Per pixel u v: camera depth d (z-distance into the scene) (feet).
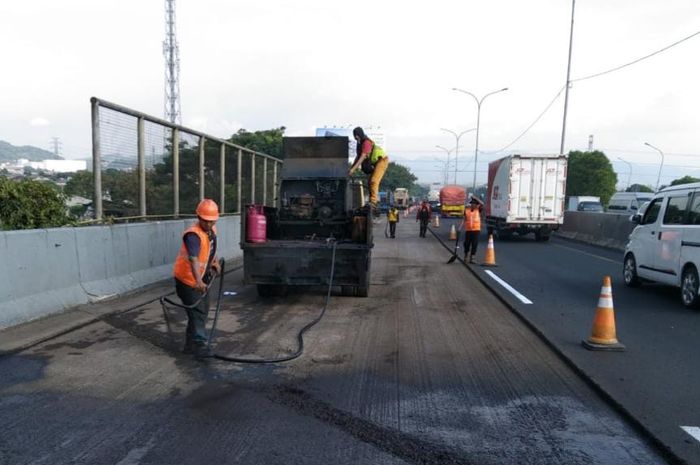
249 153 61.87
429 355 21.57
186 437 14.03
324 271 31.22
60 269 26.78
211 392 17.15
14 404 15.99
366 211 32.42
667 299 34.37
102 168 31.86
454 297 34.47
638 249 37.99
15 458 12.87
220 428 14.58
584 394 17.62
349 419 15.29
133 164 35.55
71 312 26.53
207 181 50.49
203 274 20.58
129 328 24.40
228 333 24.58
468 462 13.00
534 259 58.23
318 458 13.05
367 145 37.01
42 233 25.54
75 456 13.00
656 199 36.96
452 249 69.00
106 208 32.99
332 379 18.58
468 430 14.73
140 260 34.53
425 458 13.14
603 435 14.60
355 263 31.24
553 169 77.71
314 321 26.81
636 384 18.07
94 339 22.63
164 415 15.37
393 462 12.91
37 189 29.58
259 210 32.50
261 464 12.73
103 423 14.80
